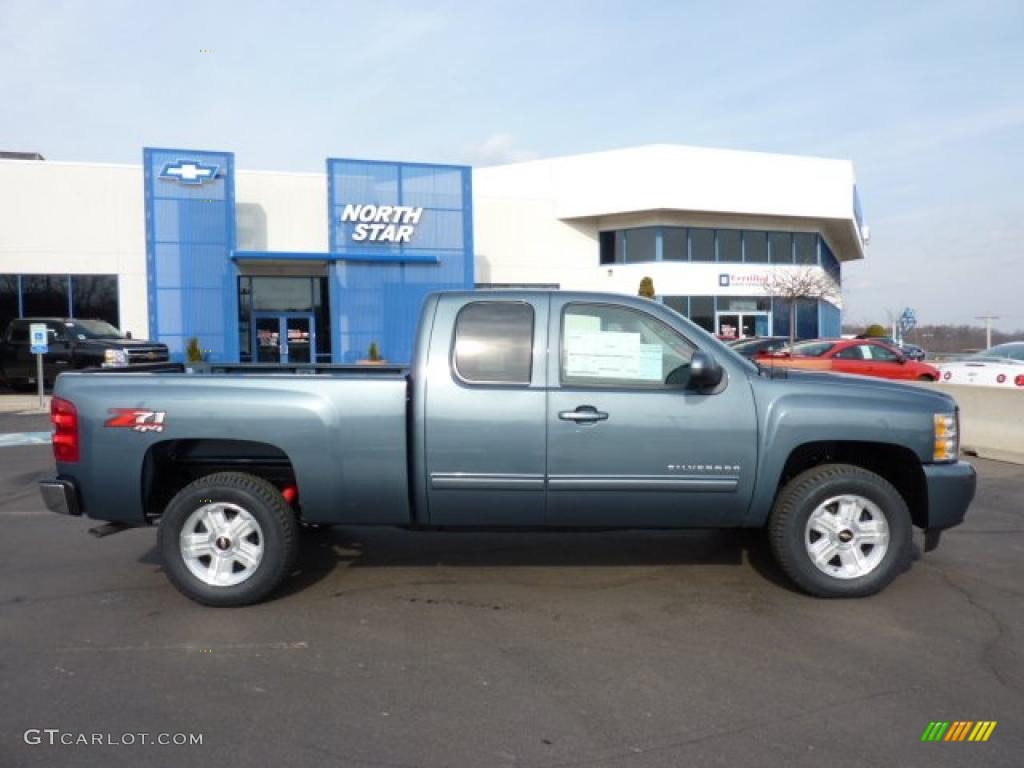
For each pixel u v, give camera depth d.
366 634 4.38
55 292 24.12
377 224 25.58
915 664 3.97
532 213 31.39
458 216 26.48
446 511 4.80
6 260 23.78
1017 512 7.41
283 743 3.22
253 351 26.38
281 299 26.56
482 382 4.73
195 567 4.77
